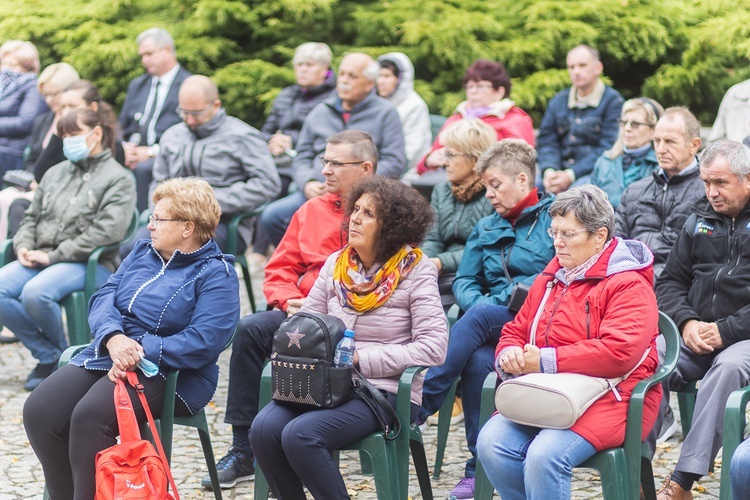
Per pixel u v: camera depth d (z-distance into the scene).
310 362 4.71
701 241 5.72
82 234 7.91
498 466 4.66
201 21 13.88
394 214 5.07
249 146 8.59
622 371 4.62
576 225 4.82
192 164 8.59
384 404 4.84
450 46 12.88
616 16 12.59
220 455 6.43
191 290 5.31
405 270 5.12
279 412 4.82
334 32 14.25
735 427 4.61
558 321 4.85
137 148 10.09
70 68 9.91
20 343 9.30
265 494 5.13
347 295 5.11
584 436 4.50
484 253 6.14
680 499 5.18
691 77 12.16
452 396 5.94
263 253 11.29
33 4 14.91
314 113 8.95
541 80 12.43
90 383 5.21
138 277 5.41
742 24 11.42
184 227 5.37
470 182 6.54
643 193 6.71
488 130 6.54
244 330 5.91
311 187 8.55
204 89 8.56
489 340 5.70
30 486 5.88
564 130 9.55
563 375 4.61
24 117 10.66
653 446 5.35
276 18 14.17
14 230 8.98
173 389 5.16
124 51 13.88
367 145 6.13
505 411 4.62
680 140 6.45
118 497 4.53
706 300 5.62
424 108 10.06
